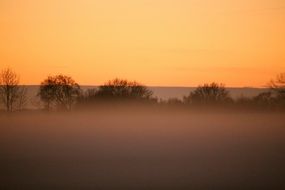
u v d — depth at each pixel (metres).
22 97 173.75
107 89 166.25
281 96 154.25
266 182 58.12
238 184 57.16
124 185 56.88
